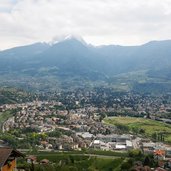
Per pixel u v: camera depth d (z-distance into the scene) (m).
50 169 192.25
